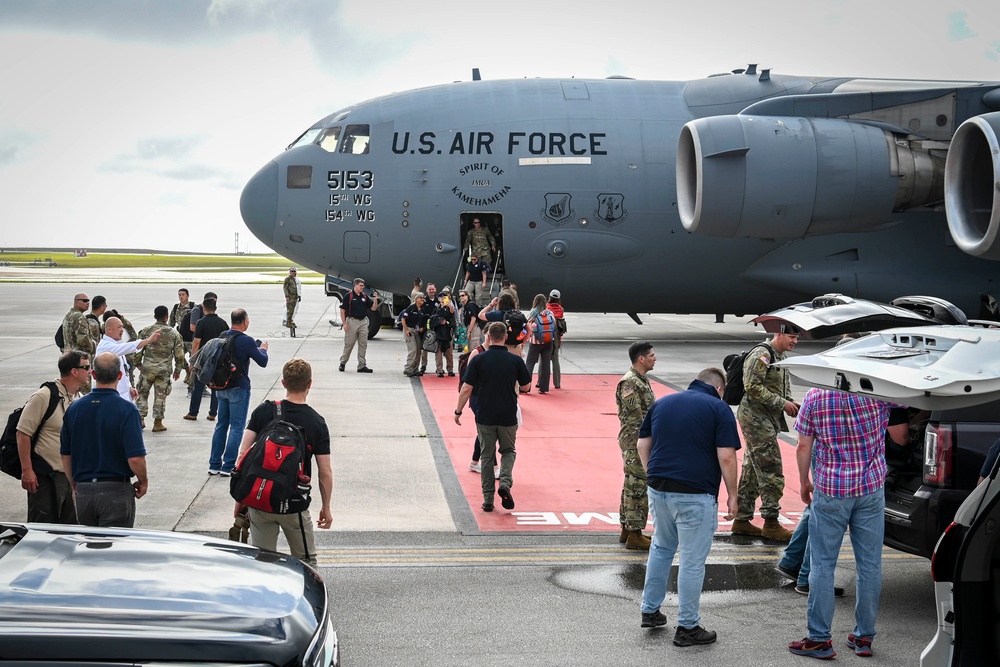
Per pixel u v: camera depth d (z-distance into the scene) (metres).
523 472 10.70
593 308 23.56
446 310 17.59
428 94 22.44
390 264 22.50
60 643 3.70
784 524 8.98
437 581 7.21
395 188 21.92
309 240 22.42
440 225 21.95
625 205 21.72
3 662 3.61
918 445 7.05
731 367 8.59
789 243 21.66
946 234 21.45
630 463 8.05
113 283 73.62
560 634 6.22
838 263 21.56
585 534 8.51
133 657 3.72
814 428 6.02
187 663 3.76
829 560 5.95
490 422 8.97
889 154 18.34
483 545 8.14
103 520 6.55
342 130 22.22
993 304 21.22
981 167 15.41
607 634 6.24
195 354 12.87
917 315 7.88
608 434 12.77
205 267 156.38
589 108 22.02
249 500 5.95
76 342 12.52
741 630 6.38
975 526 4.12
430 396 15.51
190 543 4.95
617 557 7.89
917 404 4.99
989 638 4.22
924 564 7.87
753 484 8.48
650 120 22.00
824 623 5.90
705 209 18.09
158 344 12.62
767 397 8.12
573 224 21.78
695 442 6.21
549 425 13.35
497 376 8.96
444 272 22.47
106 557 4.56
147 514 8.82
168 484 9.92
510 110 21.97
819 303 9.48
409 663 5.71
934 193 18.58
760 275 21.86
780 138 18.11
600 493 9.86
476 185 21.72
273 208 22.38
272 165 22.56
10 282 72.69
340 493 9.70
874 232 21.16
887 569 7.74
